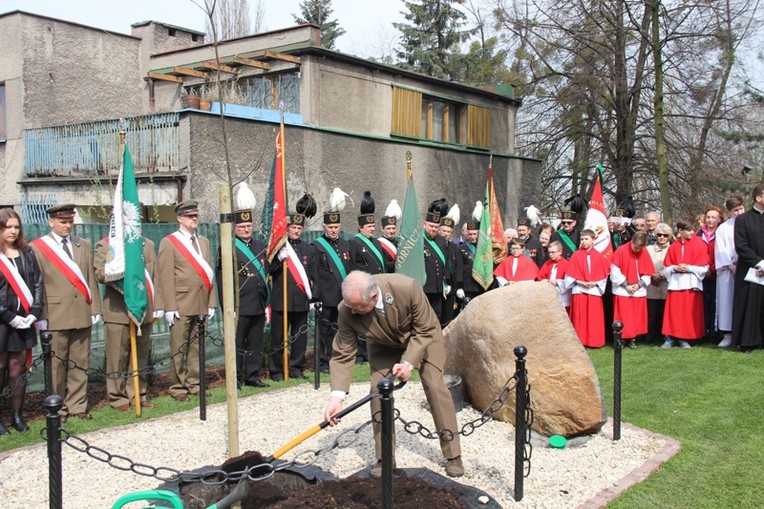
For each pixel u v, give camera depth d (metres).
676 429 6.62
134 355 7.21
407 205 9.46
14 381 6.75
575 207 11.80
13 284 6.57
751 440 6.23
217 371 9.38
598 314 10.20
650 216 10.78
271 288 8.92
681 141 20.09
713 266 10.07
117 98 17.25
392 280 5.21
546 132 22.06
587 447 6.20
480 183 18.36
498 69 25.16
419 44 32.53
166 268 7.75
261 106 15.24
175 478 4.59
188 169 11.52
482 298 6.98
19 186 14.59
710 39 18.47
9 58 15.50
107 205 11.98
